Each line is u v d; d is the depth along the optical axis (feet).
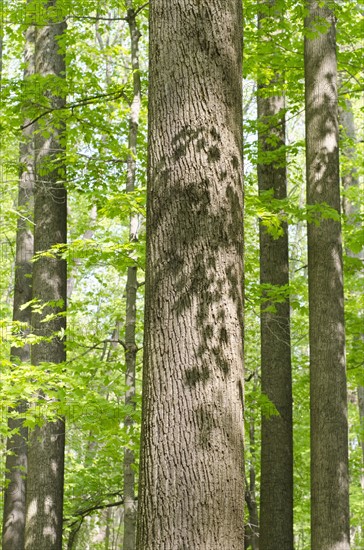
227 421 10.33
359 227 49.88
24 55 44.19
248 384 55.01
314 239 29.60
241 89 11.93
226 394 10.42
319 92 30.71
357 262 34.91
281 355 34.27
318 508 27.35
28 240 42.70
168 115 11.37
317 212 28.99
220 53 11.59
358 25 34.32
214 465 10.09
